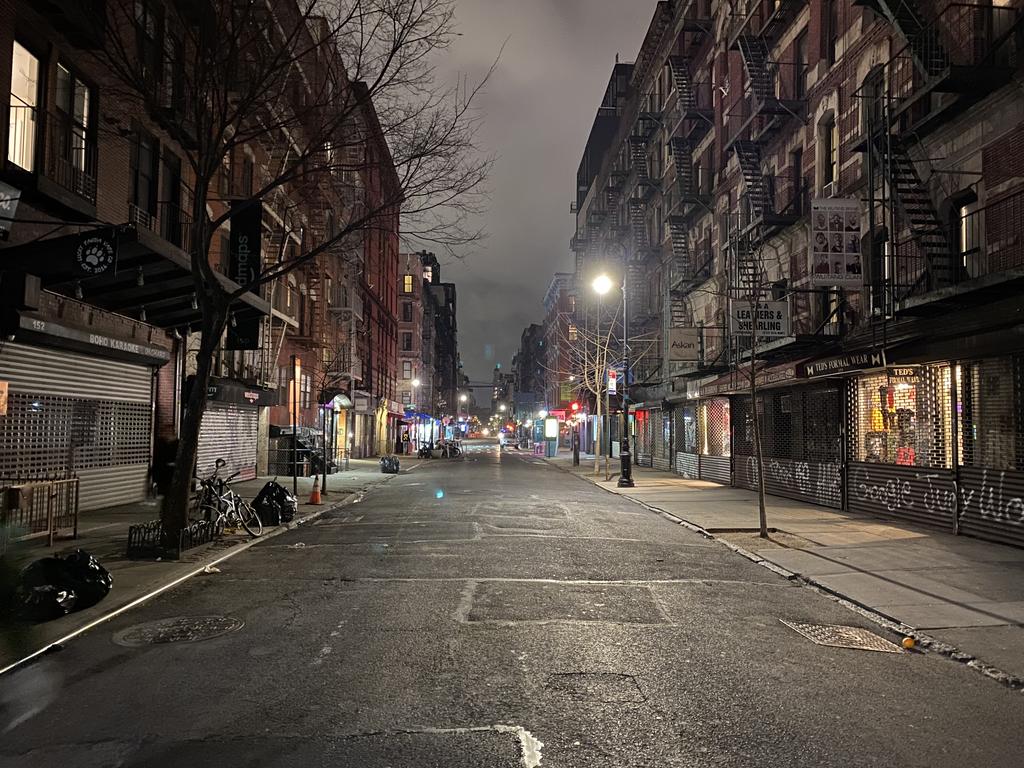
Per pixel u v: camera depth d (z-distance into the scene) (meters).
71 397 14.02
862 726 4.71
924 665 6.04
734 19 26.20
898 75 15.46
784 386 19.02
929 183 14.12
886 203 15.35
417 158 12.30
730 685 5.43
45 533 10.79
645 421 38.53
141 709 4.84
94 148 14.19
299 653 6.05
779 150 21.94
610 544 12.02
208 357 10.87
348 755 4.17
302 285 32.41
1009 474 11.51
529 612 7.46
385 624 6.97
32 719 4.68
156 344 17.55
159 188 17.12
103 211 14.64
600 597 8.20
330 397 33.19
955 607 7.78
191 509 12.21
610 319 47.41
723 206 27.05
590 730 4.56
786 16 21.72
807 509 17.08
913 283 14.17
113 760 4.10
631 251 41.84
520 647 6.27
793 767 4.10
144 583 8.49
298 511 16.59
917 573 9.56
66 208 12.66
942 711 5.00
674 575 9.59
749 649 6.36
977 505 12.27
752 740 4.46
